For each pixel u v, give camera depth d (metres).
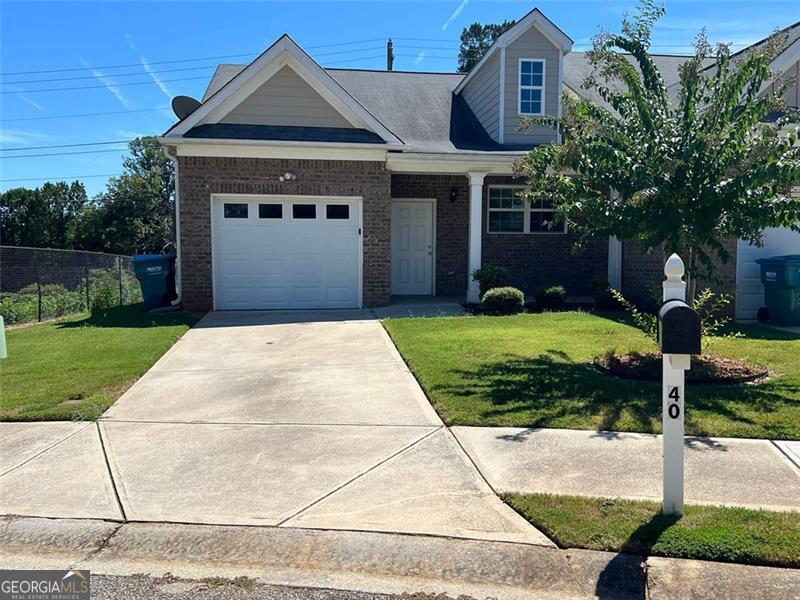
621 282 13.26
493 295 11.59
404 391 6.43
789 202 6.34
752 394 5.96
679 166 6.55
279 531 3.60
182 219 12.01
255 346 8.83
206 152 11.95
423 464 4.50
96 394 6.33
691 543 3.27
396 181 14.93
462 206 15.16
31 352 8.47
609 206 6.84
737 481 4.07
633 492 3.94
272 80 12.36
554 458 4.54
